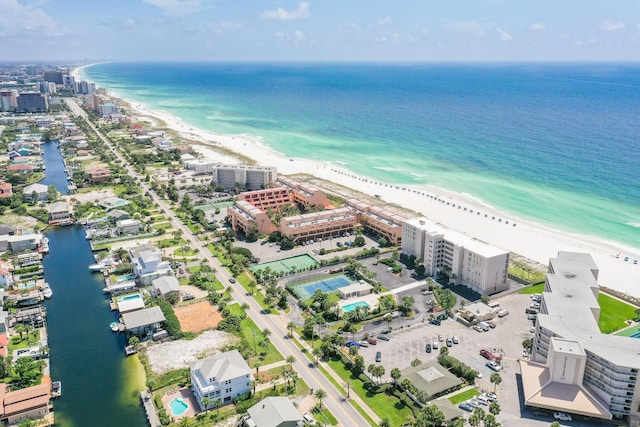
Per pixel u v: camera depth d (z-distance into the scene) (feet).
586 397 583.99
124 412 596.70
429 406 554.05
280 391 619.26
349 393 616.80
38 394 595.47
